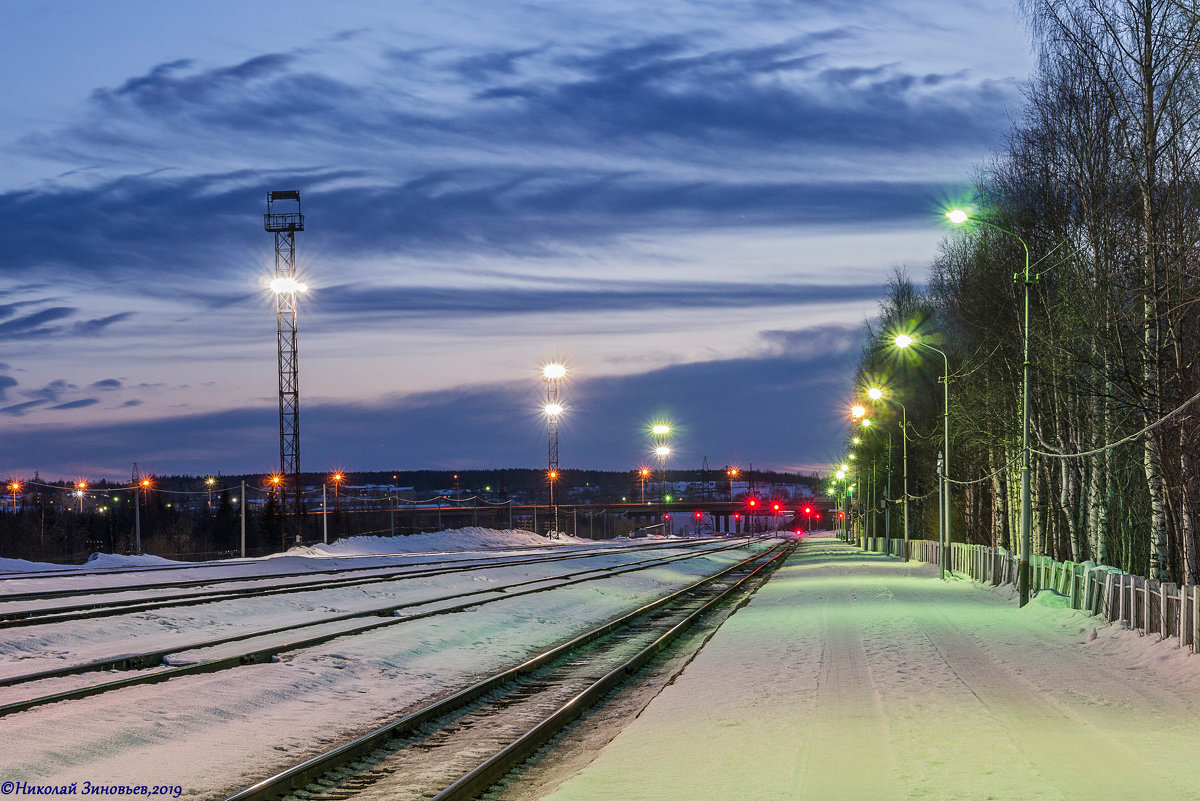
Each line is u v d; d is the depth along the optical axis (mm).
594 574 54688
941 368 64125
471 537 99375
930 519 79062
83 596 33812
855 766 11008
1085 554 41656
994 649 21406
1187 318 27359
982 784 10086
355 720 16250
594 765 11898
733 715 14672
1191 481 27812
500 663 23516
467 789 11234
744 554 101812
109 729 13484
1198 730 12914
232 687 17078
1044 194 36875
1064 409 38250
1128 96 28484
